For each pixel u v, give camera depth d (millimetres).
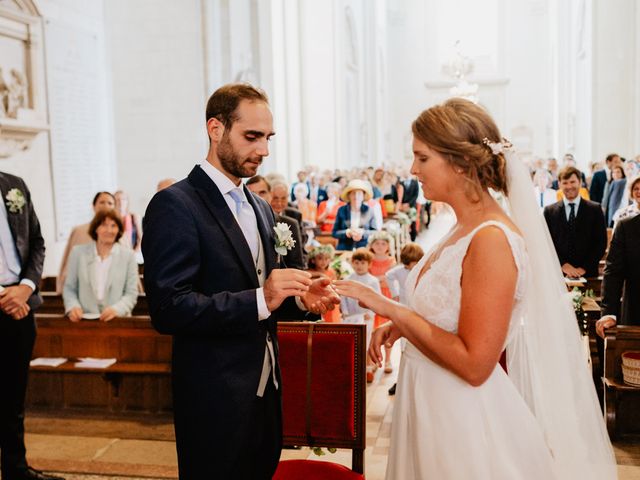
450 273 1938
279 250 2287
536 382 2262
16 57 7770
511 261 1864
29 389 5160
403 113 31812
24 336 3523
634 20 17000
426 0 31312
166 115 11180
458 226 2070
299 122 19406
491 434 1957
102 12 9648
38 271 3586
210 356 2080
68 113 8773
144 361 5062
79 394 5098
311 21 19266
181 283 1995
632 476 3793
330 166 19484
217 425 2072
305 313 2387
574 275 5828
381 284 6777
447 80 31266
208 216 2115
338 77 19578
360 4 23969
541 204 10297
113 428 4707
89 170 9297
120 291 5293
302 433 2859
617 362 4293
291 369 2869
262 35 13805
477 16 31109
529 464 1988
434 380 2016
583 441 2205
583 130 20375
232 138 2094
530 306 2178
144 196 11336
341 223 8867
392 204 13438
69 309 5152
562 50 24875
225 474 2082
